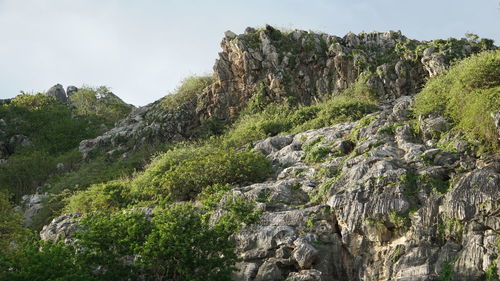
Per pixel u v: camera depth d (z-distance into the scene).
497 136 18.75
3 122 48.66
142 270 17.31
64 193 31.48
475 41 32.88
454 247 16.48
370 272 17.47
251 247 18.78
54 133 48.50
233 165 25.00
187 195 25.33
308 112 31.91
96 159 39.38
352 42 36.09
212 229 17.66
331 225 18.70
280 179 23.19
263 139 29.33
